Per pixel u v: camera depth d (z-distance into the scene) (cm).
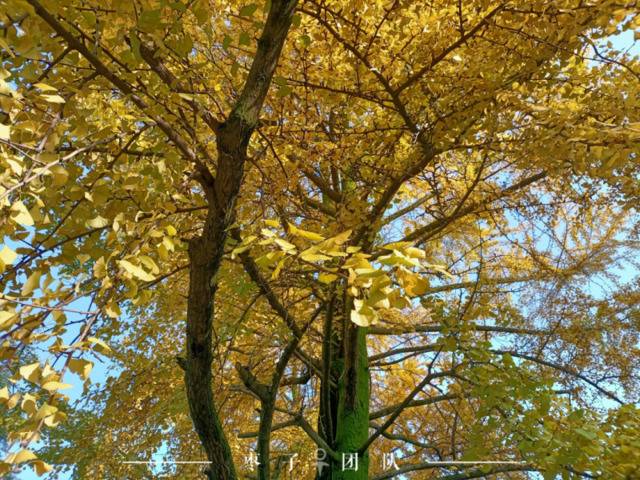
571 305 502
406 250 134
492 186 417
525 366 353
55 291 162
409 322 627
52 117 180
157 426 537
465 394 388
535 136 277
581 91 319
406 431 743
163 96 237
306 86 324
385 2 309
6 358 156
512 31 284
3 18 164
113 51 244
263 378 564
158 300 464
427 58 329
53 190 179
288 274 344
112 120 273
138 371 530
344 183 503
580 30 254
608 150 232
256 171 346
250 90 227
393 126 365
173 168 224
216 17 314
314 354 555
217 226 249
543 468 294
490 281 423
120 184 209
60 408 512
